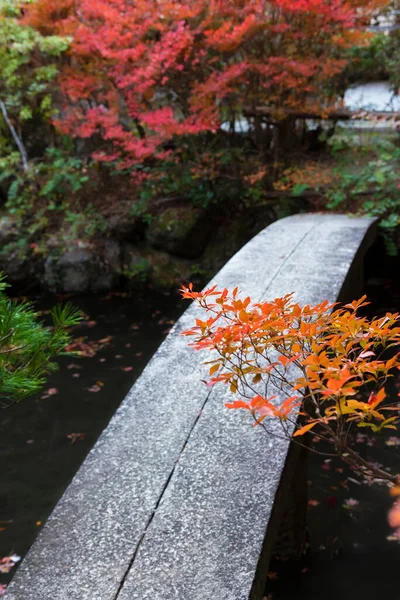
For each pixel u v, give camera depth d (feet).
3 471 11.77
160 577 5.27
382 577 8.62
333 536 9.59
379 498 10.48
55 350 6.39
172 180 22.79
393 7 22.21
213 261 22.66
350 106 23.80
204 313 10.83
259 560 5.41
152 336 18.40
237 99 20.47
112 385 15.26
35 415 13.92
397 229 19.75
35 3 21.27
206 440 7.22
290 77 18.89
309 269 12.79
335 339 4.98
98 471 6.81
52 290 23.09
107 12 19.26
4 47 21.56
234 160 21.77
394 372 14.56
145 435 7.43
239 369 5.26
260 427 7.37
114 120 20.68
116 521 6.01
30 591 5.22
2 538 9.82
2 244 23.15
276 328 5.30
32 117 24.32
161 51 19.27
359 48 22.35
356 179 20.06
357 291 15.19
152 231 22.62
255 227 22.47
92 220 23.18
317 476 11.25
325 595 8.33
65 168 22.86
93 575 5.35
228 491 6.30
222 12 19.45
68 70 22.11
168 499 6.26
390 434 12.42
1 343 5.83
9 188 24.40
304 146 23.67
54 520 6.08
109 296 22.48
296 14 18.86
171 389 8.50
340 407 4.07
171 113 19.21
